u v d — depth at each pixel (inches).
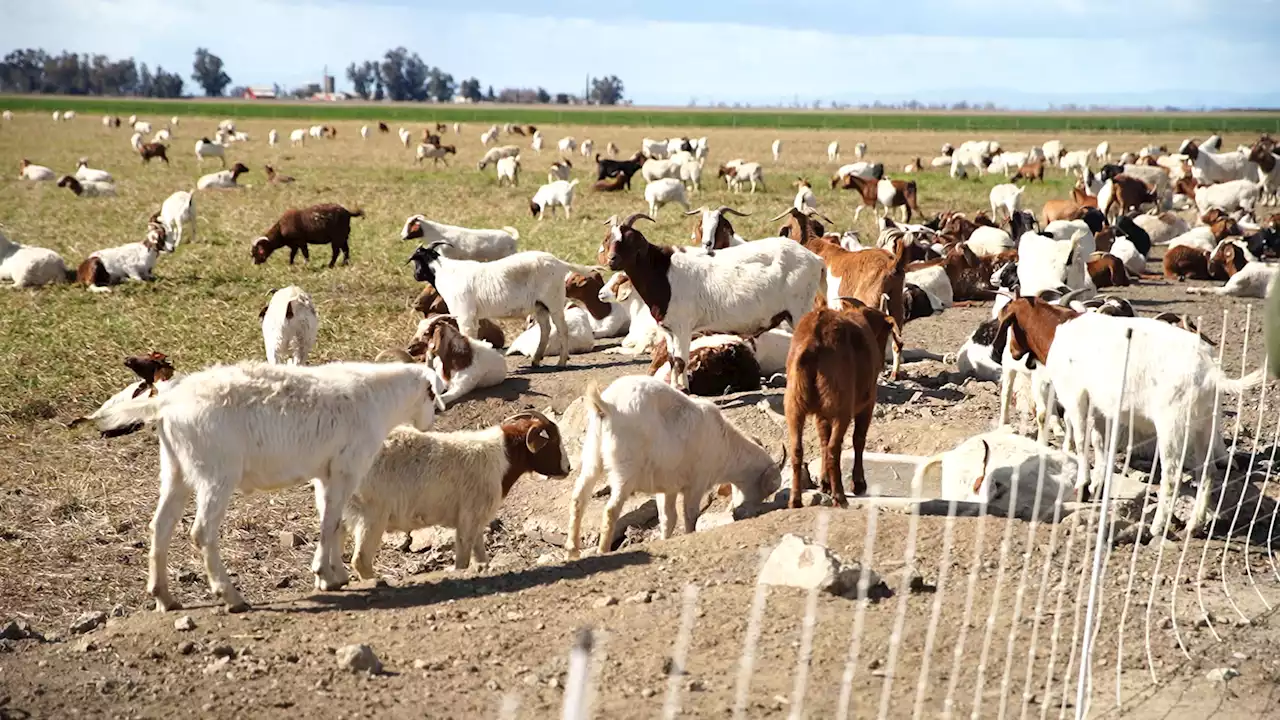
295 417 309.1
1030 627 273.0
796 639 265.0
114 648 284.2
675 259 528.7
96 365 601.6
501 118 4931.1
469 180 1883.6
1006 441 385.1
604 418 366.0
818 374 358.0
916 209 1374.3
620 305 696.4
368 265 965.2
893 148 2960.1
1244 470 397.4
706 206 1475.1
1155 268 1008.2
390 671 264.2
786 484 427.2
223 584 304.8
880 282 569.9
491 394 548.7
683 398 381.4
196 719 243.1
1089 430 382.9
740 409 508.1
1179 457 344.5
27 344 643.5
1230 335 654.5
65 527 401.4
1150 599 284.0
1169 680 249.0
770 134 3654.0
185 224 1138.7
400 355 462.6
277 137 2847.0
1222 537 344.8
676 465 379.9
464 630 286.4
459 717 238.5
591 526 428.1
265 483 312.2
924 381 563.2
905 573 292.0
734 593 295.7
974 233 953.5
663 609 288.5
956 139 3385.8
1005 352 451.5
